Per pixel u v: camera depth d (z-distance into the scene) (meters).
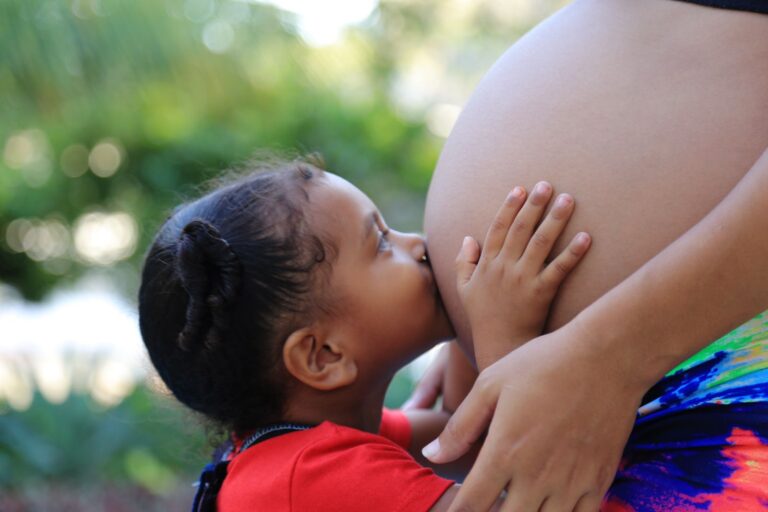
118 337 6.96
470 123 1.51
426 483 1.32
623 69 1.32
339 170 6.77
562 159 1.31
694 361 1.21
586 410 1.11
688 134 1.24
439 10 9.02
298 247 1.50
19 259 7.20
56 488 4.39
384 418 1.79
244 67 5.98
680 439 1.20
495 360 1.30
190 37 5.41
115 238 7.23
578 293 1.28
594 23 1.40
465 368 1.79
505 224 1.31
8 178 7.00
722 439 1.16
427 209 1.59
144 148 6.79
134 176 6.82
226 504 1.43
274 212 1.52
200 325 1.50
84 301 7.50
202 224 1.48
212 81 5.89
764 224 1.05
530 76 1.43
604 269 1.26
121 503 4.24
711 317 1.08
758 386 1.14
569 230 1.29
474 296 1.33
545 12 8.98
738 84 1.24
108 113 6.29
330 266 1.50
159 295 1.57
